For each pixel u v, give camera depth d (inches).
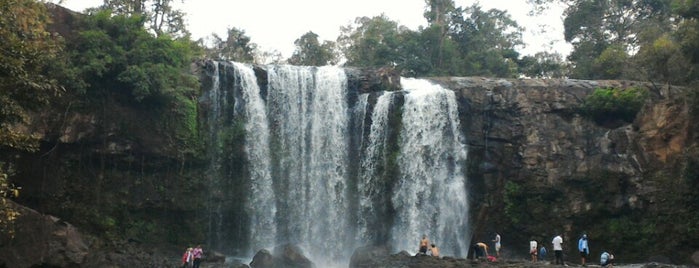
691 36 1651.1
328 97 1790.1
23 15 976.3
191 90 1563.7
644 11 2780.5
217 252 1537.9
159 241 1535.4
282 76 1768.0
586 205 1675.7
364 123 1768.0
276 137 1723.7
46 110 1379.2
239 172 1660.9
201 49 2206.0
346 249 1699.1
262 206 1665.8
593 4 2829.7
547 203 1711.4
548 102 1766.7
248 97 1713.8
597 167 1678.2
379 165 1752.0
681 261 1551.4
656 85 1813.5
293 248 1453.0
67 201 1430.9
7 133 838.5
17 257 1119.6
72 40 1462.8
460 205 1744.6
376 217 1727.4
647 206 1622.8
